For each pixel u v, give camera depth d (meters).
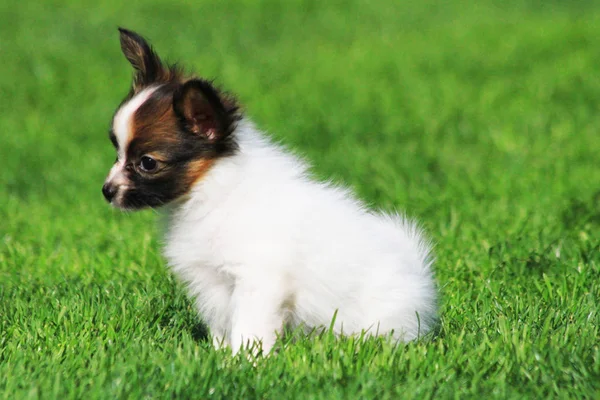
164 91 7.56
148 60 8.02
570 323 7.86
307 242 7.28
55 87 24.48
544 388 6.46
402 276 7.61
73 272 10.53
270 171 7.53
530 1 37.38
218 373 6.68
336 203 7.70
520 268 9.91
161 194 7.43
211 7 36.12
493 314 8.33
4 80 25.12
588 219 12.13
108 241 12.41
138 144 7.39
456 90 22.50
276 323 7.26
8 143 19.67
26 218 14.14
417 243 8.12
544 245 10.81
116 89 24.38
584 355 7.02
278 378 6.65
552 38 28.00
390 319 7.57
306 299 7.39
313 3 37.00
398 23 33.59
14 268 10.94
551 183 14.07
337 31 32.47
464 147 17.77
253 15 34.97
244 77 24.91
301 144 18.59
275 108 21.44
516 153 16.66
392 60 26.48
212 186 7.39
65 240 12.56
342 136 19.11
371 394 6.32
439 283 9.39
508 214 12.43
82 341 7.55
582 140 17.25
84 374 6.79
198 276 7.75
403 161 16.66
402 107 21.36
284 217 7.29
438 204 13.25
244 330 7.18
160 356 7.04
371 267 7.53
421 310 7.73
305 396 6.30
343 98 22.48
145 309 8.55
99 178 16.92
